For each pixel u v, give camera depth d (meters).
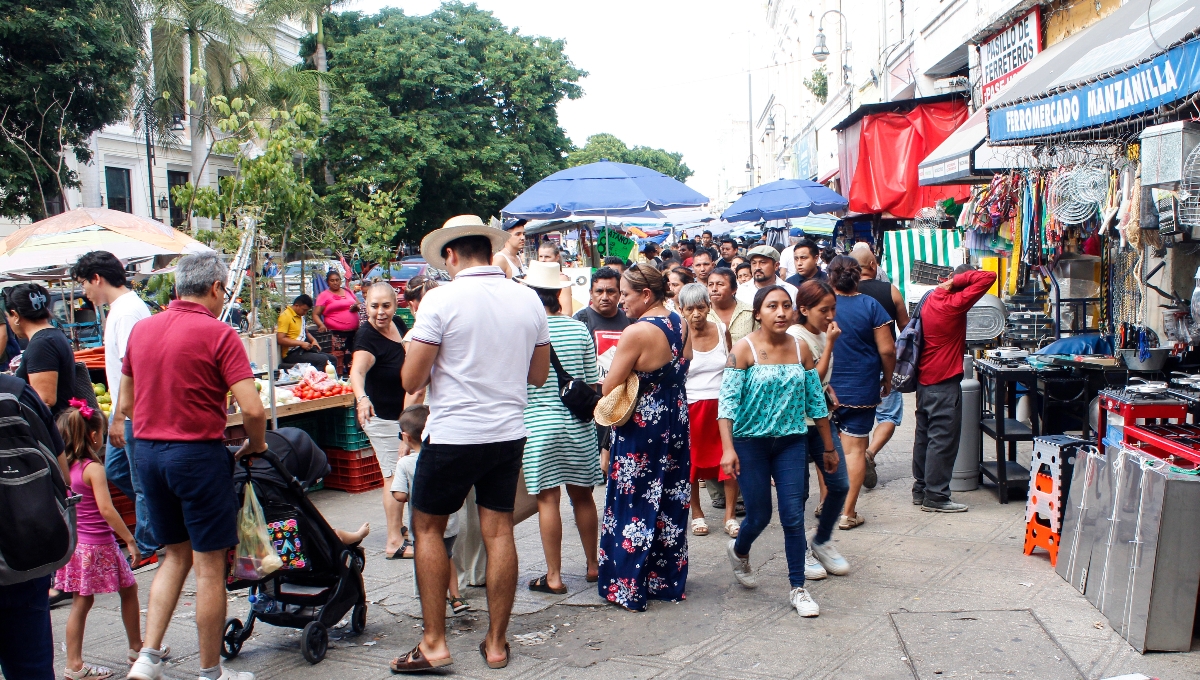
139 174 26.45
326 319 12.97
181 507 4.09
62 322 13.00
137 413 4.03
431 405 4.21
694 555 5.93
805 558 5.31
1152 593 4.12
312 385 7.84
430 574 4.23
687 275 7.90
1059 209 7.05
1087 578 4.80
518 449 4.32
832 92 26.61
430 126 27.02
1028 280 9.48
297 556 4.45
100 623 5.14
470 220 4.29
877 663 4.17
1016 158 8.38
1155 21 6.24
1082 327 8.46
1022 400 8.34
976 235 9.70
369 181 25.45
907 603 4.87
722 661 4.29
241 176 12.27
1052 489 5.32
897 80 18.72
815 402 4.95
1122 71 5.79
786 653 4.33
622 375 4.92
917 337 6.42
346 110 25.98
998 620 4.57
